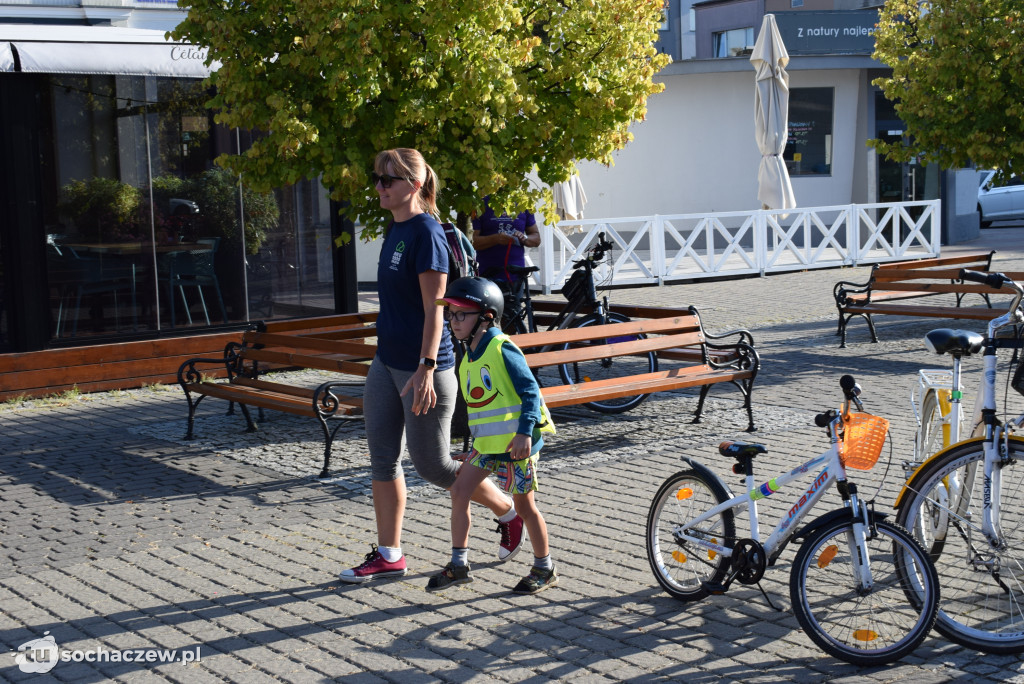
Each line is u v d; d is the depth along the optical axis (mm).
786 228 26672
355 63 7312
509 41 7961
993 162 13938
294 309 11914
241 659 4324
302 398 7684
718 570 4621
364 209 8227
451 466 5121
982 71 13500
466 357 4895
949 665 4113
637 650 4309
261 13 7609
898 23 14781
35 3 11227
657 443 7734
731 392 9555
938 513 4609
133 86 10836
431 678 4105
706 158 26531
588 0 8000
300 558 5520
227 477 7152
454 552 5066
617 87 8125
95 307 10789
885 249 21703
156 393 10398
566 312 9312
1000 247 25078
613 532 5801
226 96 7656
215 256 11406
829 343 12250
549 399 7184
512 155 8211
